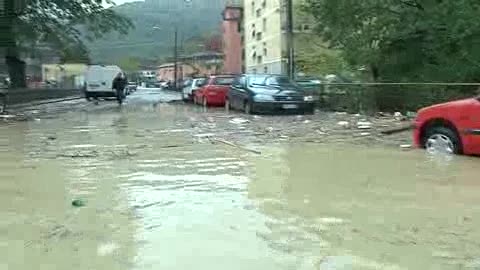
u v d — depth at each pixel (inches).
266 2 2532.0
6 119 851.4
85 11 1716.3
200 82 1390.3
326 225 238.4
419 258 197.6
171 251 205.5
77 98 1905.8
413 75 891.4
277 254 202.2
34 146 502.3
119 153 450.9
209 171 366.3
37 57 1849.2
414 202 277.9
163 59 4434.1
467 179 335.0
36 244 214.4
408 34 869.2
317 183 325.1
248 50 2955.2
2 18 1492.4
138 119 834.8
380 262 193.8
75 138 567.8
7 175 354.3
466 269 187.2
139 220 247.1
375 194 295.7
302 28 1882.4
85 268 188.9
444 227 234.5
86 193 301.6
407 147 476.4
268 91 900.6
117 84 1413.6
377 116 834.2
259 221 244.8
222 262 194.1
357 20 903.7
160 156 434.0
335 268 188.4
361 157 424.2
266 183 326.3
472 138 416.8
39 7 1635.1
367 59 915.4
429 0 839.7
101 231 230.7
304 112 902.4
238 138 557.6
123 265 191.5
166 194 298.2
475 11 766.5
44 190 309.6
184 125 715.4
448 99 794.2
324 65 1555.1
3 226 238.7
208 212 260.4
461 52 799.7
